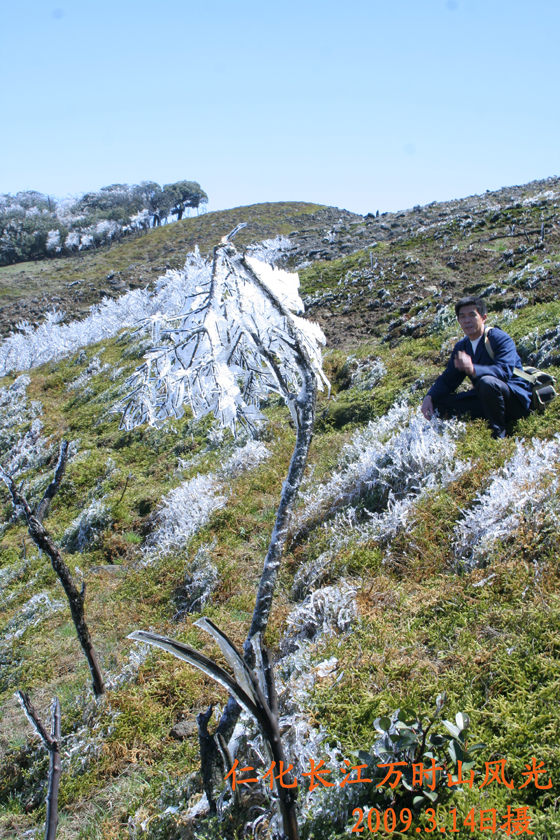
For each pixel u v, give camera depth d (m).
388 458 5.71
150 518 7.66
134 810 3.20
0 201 86.94
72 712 4.29
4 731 4.46
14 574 7.54
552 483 4.11
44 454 11.82
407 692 3.02
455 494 4.73
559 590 3.39
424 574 4.11
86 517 7.98
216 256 2.47
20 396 16.14
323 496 5.93
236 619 4.89
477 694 2.87
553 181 21.34
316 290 15.18
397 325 11.34
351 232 23.72
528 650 3.02
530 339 7.75
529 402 5.51
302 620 4.25
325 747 2.78
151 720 3.92
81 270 42.00
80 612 4.15
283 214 47.34
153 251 42.44
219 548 5.97
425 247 15.88
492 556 3.82
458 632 3.37
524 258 12.31
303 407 2.58
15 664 5.36
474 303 5.57
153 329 2.53
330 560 4.73
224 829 2.62
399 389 8.45
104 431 11.84
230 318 2.41
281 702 3.32
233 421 2.51
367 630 3.68
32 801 3.67
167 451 9.89
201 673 4.29
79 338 20.25
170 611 5.50
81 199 83.31
